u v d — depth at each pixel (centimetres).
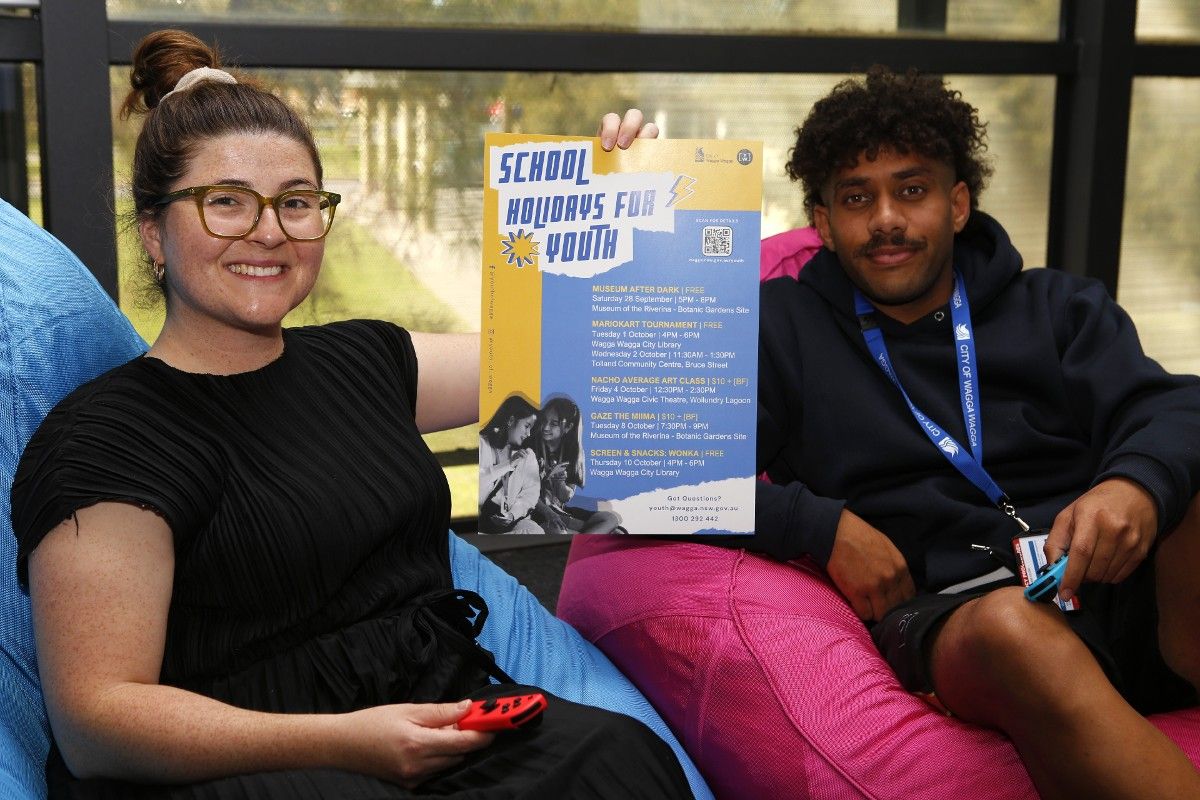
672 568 157
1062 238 338
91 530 104
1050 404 164
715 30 290
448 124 276
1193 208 349
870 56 299
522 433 143
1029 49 314
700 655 146
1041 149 330
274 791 101
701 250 142
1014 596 122
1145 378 153
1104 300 167
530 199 141
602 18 282
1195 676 140
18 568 109
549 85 281
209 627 115
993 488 157
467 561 166
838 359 167
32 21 240
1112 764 113
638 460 144
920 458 159
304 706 115
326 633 120
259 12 256
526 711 103
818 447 165
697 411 144
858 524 154
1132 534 130
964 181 170
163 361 119
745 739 140
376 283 280
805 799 134
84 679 102
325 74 263
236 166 115
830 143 162
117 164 251
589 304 142
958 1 309
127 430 111
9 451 126
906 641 137
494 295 142
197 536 112
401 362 141
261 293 117
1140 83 332
